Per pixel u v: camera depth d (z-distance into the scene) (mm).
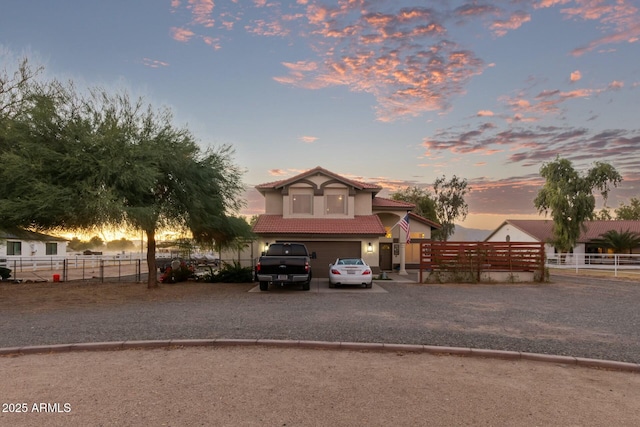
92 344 7570
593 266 31531
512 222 49875
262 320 10289
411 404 5008
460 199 56031
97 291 17250
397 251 30484
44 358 6992
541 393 5465
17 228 16938
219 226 18516
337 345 7684
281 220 25906
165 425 4375
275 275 17078
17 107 16453
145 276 27188
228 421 4477
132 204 15227
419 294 16391
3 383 5699
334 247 24719
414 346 7543
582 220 37062
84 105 15602
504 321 10430
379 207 29516
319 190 26359
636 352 7410
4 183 14227
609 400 5246
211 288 18672
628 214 74750
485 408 4914
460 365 6727
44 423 4422
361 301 14164
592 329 9484
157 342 7758
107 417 4570
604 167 36562
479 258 21531
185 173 16578
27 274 28766
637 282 22219
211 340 7883
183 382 5730
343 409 4828
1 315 11297
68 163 14117
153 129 16578
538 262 21594
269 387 5547
